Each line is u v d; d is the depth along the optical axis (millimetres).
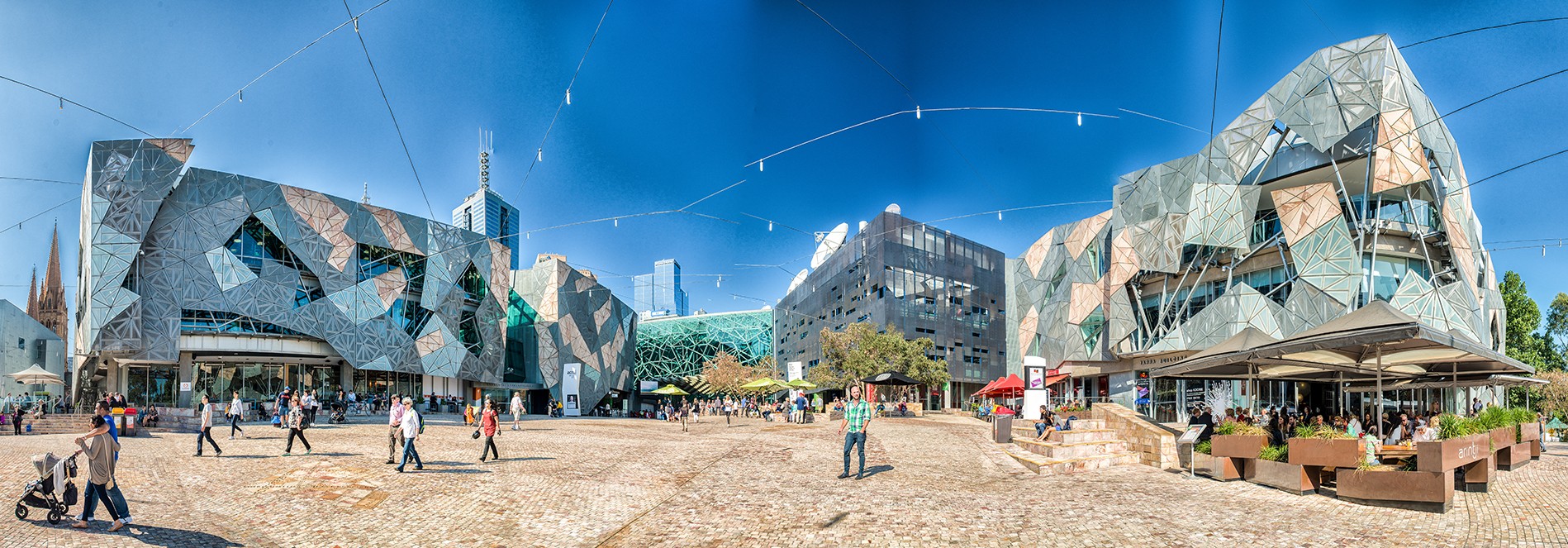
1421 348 16797
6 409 38688
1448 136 38094
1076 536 10312
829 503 12711
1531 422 22766
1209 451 16578
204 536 10578
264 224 47188
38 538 9836
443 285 56469
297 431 19156
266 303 46750
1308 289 36625
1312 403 42188
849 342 59688
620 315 82375
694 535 10711
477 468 16844
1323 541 9930
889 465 17578
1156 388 45406
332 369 53344
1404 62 35594
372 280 51969
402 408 17547
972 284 84250
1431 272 35875
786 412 42031
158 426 30344
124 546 9781
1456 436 13938
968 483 15188
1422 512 12016
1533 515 11773
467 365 57875
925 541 10109
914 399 69062
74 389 51531
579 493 13859
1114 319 44969
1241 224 38781
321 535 10922
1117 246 45219
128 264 42062
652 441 24141
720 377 79312
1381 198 36562
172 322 43500
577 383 49281
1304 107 36719
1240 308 39000
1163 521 11266
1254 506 12570
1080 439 20172
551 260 68125
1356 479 12945
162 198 43188
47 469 10531
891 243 75000
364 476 15406
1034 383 28156
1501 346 42969
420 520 11789
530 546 10320
